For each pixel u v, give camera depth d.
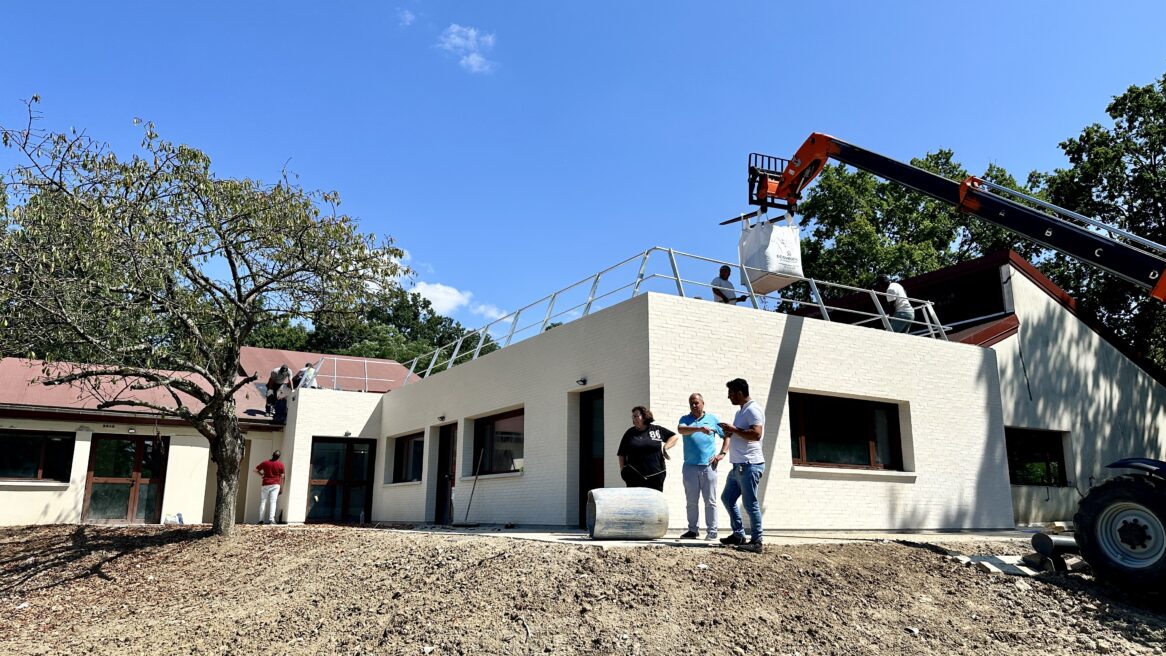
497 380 16.23
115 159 12.16
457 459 17.45
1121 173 26.41
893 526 13.93
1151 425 19.81
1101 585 8.77
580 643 6.43
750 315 13.20
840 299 21.45
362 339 49.19
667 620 6.78
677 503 11.89
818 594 7.58
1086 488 17.91
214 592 10.29
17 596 11.38
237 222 13.11
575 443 13.77
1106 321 26.67
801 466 13.29
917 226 33.19
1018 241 30.94
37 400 19.38
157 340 13.34
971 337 17.02
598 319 13.38
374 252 14.09
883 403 14.84
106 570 12.28
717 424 9.67
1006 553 9.85
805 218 34.09
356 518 21.56
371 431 21.98
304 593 9.02
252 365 26.27
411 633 6.95
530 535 11.02
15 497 18.94
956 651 6.79
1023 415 17.19
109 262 11.21
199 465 21.02
